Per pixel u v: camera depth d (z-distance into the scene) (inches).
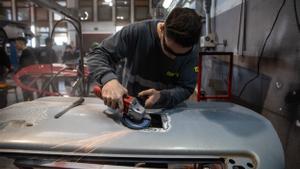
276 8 59.9
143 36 36.7
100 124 26.5
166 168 27.7
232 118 29.2
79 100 34.4
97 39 426.0
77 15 36.2
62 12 33.5
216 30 120.2
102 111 29.8
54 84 67.3
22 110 30.1
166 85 40.2
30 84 77.2
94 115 28.5
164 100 32.6
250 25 77.4
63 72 74.9
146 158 23.2
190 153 23.3
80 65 39.5
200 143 24.0
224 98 71.4
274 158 24.3
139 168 22.2
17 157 23.8
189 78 38.1
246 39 80.9
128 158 23.2
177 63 36.6
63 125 26.1
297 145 49.6
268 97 63.1
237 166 23.2
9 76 132.6
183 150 23.3
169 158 23.3
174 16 29.1
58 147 23.3
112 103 27.7
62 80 82.4
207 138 24.6
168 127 26.7
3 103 111.2
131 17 425.1
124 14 427.2
